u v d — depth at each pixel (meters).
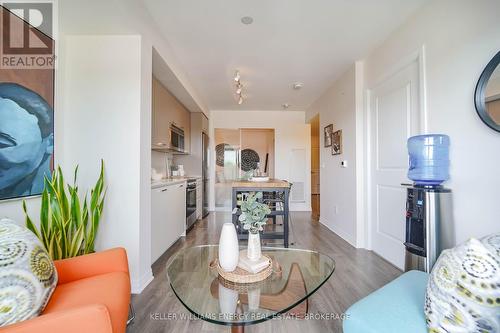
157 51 2.44
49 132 1.85
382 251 2.80
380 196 2.85
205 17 2.30
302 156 6.19
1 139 1.47
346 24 2.43
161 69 2.86
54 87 1.92
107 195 2.06
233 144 6.47
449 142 1.86
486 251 0.84
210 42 2.76
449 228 1.77
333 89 4.08
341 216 3.70
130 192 2.06
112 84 2.08
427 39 2.08
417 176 2.00
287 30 2.52
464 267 0.84
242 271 1.31
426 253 1.78
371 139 3.05
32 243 1.08
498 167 1.52
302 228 4.23
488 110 1.55
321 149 4.73
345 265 2.56
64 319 0.82
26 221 1.51
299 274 1.50
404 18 2.33
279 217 5.11
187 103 4.44
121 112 2.08
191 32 2.56
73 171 2.06
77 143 2.07
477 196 1.65
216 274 1.45
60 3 1.71
